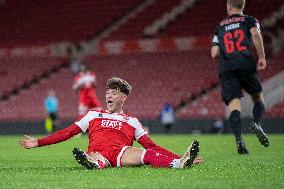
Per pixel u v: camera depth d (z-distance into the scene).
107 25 42.44
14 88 41.00
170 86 37.94
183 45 38.31
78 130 8.52
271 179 7.05
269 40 36.81
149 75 38.94
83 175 7.38
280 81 34.41
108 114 8.57
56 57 41.59
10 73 41.75
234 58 12.19
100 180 6.87
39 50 41.75
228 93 12.21
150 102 37.72
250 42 12.27
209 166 8.77
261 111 12.25
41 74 41.12
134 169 7.98
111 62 40.25
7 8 45.78
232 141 20.06
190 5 41.31
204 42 38.03
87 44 40.84
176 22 40.72
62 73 40.69
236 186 6.36
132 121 8.58
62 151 14.88
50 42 43.09
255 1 39.03
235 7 12.41
